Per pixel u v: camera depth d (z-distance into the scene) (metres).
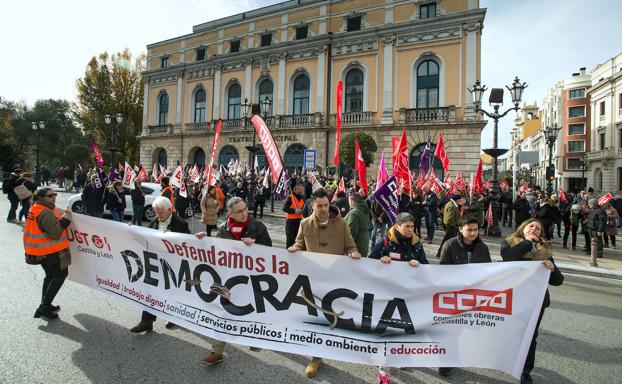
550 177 21.27
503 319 3.07
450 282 3.16
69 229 4.33
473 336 3.10
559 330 4.35
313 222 3.65
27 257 3.98
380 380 3.02
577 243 11.98
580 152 48.28
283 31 25.83
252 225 3.73
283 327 3.36
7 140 40.62
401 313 3.20
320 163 23.64
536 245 3.37
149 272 3.89
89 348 3.46
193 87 29.94
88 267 4.23
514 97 11.78
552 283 3.21
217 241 3.58
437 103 21.30
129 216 13.52
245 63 27.12
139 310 4.48
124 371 3.08
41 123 24.61
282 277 3.41
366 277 3.28
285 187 4.86
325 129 23.53
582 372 3.32
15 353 3.30
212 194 9.06
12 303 4.50
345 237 3.62
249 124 26.09
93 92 36.62
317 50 24.22
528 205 11.37
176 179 9.73
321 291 3.33
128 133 37.91
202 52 29.94
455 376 3.24
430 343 3.14
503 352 3.04
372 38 22.64
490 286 3.10
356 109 23.45
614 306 5.37
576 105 48.66
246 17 27.45
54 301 4.62
